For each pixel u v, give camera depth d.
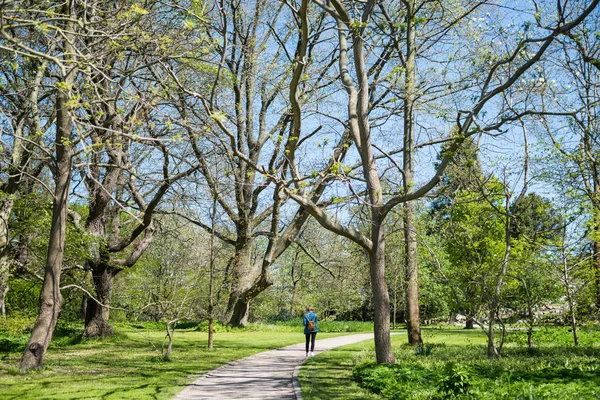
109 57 13.25
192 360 18.66
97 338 25.61
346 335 36.56
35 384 12.45
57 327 26.73
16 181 18.97
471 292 18.36
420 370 12.45
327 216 13.88
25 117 15.77
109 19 12.30
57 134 15.15
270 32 23.67
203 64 16.02
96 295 24.30
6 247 19.86
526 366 14.11
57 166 15.49
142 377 13.91
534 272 19.38
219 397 11.07
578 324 22.05
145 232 26.77
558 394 9.04
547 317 20.44
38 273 23.27
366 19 15.27
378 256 14.91
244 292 34.16
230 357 19.97
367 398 10.66
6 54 11.91
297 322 46.19
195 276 22.11
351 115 15.70
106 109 15.36
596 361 14.21
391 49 20.59
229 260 29.08
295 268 54.88
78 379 13.34
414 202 21.91
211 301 23.62
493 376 11.50
